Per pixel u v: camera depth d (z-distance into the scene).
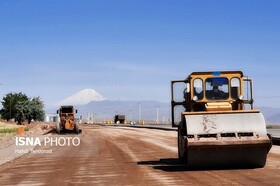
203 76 15.03
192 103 14.97
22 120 120.00
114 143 31.28
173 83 15.71
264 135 13.29
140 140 34.97
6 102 121.19
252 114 13.54
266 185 10.45
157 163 16.80
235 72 15.01
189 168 14.04
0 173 14.99
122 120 144.00
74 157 20.44
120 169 15.05
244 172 12.91
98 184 11.66
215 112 13.62
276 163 15.30
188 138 13.25
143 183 11.52
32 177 13.60
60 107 50.44
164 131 58.94
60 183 12.09
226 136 13.37
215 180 11.49
